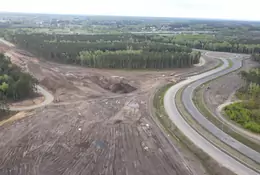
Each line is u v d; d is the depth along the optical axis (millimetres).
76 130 54156
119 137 51438
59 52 119938
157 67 113000
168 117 59531
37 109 64562
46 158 44438
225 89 83938
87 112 63438
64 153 45906
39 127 55094
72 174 40469
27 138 50656
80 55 115562
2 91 69188
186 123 56562
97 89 83000
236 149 46062
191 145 48000
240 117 59625
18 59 114500
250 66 120375
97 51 118750
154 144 48938
